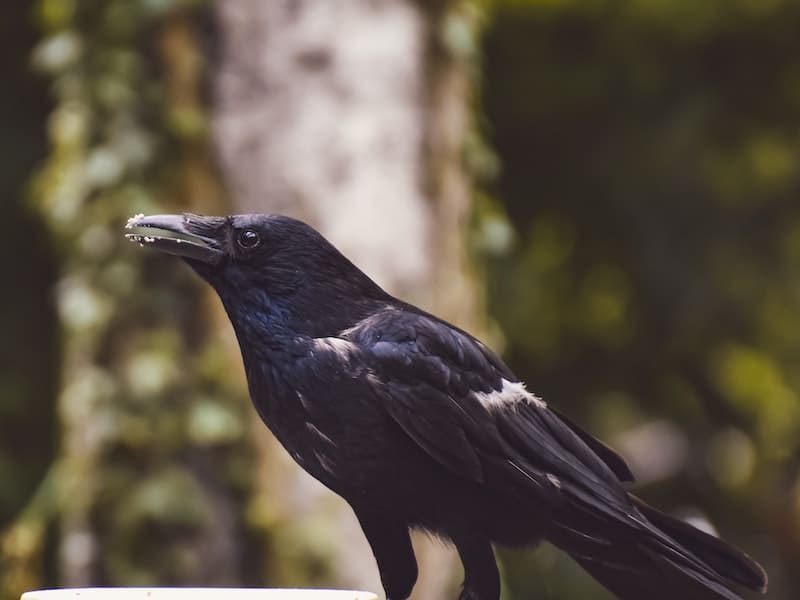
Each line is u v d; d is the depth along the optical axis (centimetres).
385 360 711
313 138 1238
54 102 1593
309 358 707
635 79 1766
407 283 1238
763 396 1922
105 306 1223
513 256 1705
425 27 1280
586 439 796
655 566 762
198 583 1204
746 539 1950
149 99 1238
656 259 1780
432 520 728
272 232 727
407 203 1248
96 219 1233
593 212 1814
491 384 746
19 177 1588
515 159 1811
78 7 1244
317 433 707
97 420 1216
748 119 1808
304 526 1205
